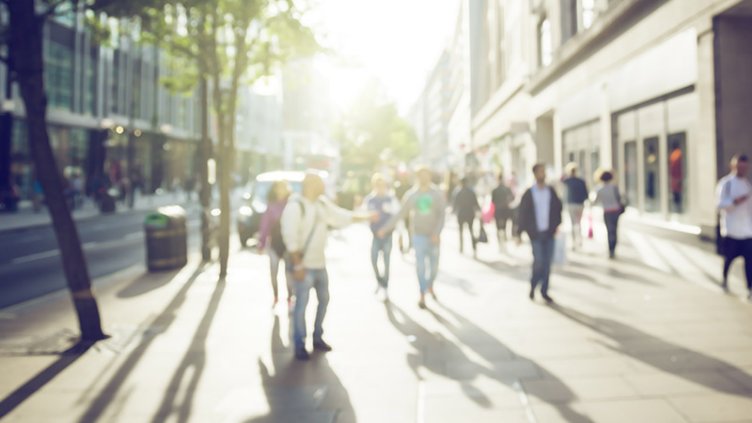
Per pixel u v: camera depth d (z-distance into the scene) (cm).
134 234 1919
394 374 475
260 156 7550
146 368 511
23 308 796
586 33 1597
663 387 421
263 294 855
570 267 997
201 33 1030
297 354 527
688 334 557
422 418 383
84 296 612
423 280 733
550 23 1958
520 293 798
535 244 738
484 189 2408
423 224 740
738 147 1029
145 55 4297
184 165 5116
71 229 616
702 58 1066
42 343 601
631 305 694
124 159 4088
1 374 503
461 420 377
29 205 3105
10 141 2864
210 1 756
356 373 482
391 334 602
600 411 383
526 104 2397
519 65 2411
